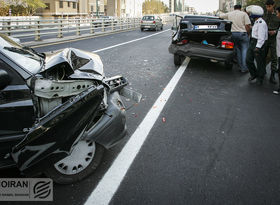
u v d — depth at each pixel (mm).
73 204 2666
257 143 4031
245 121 4805
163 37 20672
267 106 5590
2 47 2844
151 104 5477
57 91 2680
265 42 6945
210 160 3521
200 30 8414
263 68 7148
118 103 3316
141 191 2875
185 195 2840
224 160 3537
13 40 3531
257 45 6840
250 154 3715
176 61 9320
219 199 2803
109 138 2947
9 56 2734
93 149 2988
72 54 3582
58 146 2541
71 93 2770
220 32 8227
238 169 3348
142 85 6836
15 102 2586
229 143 3996
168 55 11727
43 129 2422
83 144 2934
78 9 70812
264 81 7566
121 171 3201
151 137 4074
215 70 8891
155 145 3838
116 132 3000
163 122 4633
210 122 4707
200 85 6988
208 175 3199
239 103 5719
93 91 2570
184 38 8711
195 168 3326
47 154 2529
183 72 8453
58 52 3896
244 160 3559
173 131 4309
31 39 17062
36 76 2730
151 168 3285
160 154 3607
